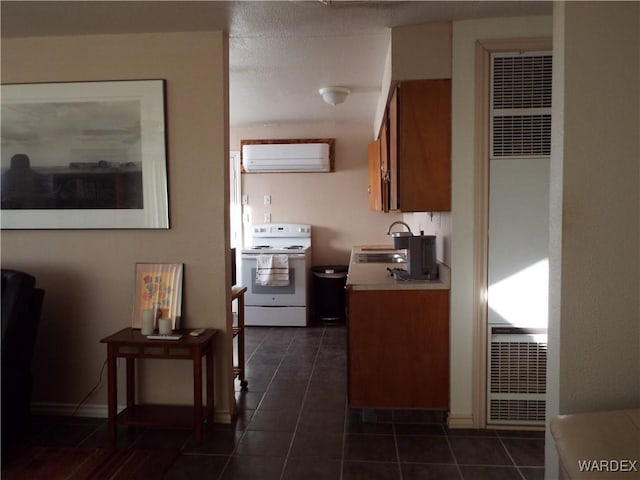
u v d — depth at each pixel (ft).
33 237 9.14
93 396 9.23
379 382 8.85
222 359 8.89
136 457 7.66
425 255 9.25
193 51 8.62
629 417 4.50
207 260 8.84
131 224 8.86
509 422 8.59
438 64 8.27
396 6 7.52
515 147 8.26
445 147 8.43
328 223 18.24
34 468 7.34
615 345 5.08
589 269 5.08
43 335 9.25
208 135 8.69
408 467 7.34
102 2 7.35
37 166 8.94
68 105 8.82
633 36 4.97
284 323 16.56
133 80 8.68
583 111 5.02
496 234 8.37
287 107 14.58
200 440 8.09
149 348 8.34
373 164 15.17
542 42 8.02
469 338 8.55
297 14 7.79
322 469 7.30
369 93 12.89
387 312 8.78
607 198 5.03
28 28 8.39
